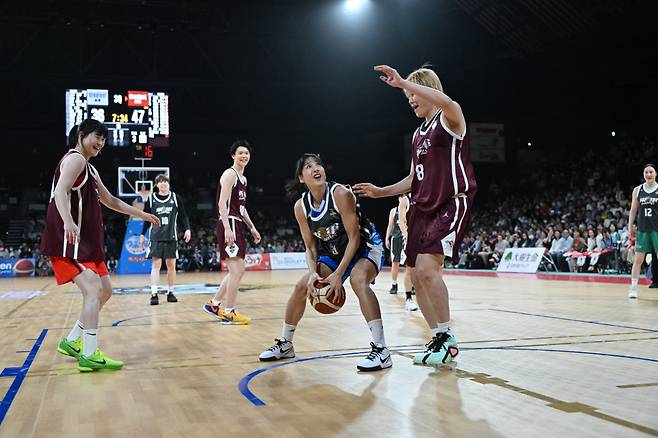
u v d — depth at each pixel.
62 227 3.42
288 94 26.97
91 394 2.77
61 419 2.34
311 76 25.52
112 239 23.86
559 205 19.83
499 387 2.71
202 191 27.20
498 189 25.31
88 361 3.30
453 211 3.28
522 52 21.31
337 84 25.64
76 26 21.28
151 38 23.16
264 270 21.05
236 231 5.57
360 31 23.80
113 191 25.94
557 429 2.07
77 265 3.46
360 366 3.16
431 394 2.61
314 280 3.34
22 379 3.14
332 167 28.66
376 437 2.02
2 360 3.73
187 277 15.55
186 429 2.17
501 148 24.83
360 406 2.43
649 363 3.22
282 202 28.41
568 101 23.36
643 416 2.21
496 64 22.81
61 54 22.67
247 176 28.20
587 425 2.11
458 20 21.50
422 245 3.33
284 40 24.19
